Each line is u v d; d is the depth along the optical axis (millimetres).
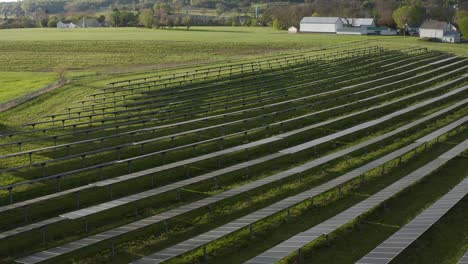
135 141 35688
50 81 63750
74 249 18625
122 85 58625
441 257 19250
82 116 42000
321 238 20797
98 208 22203
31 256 18141
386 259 17422
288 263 18984
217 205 24375
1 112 45969
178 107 46156
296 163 30891
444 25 113375
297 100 48625
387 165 30109
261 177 28469
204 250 19250
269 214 21953
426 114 42938
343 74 63125
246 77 61344
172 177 28203
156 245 20484
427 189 26094
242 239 20828
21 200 24922
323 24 132875
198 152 32844
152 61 82250
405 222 22281
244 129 38906
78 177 28000
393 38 111188
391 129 38625
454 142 34719
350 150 31766
